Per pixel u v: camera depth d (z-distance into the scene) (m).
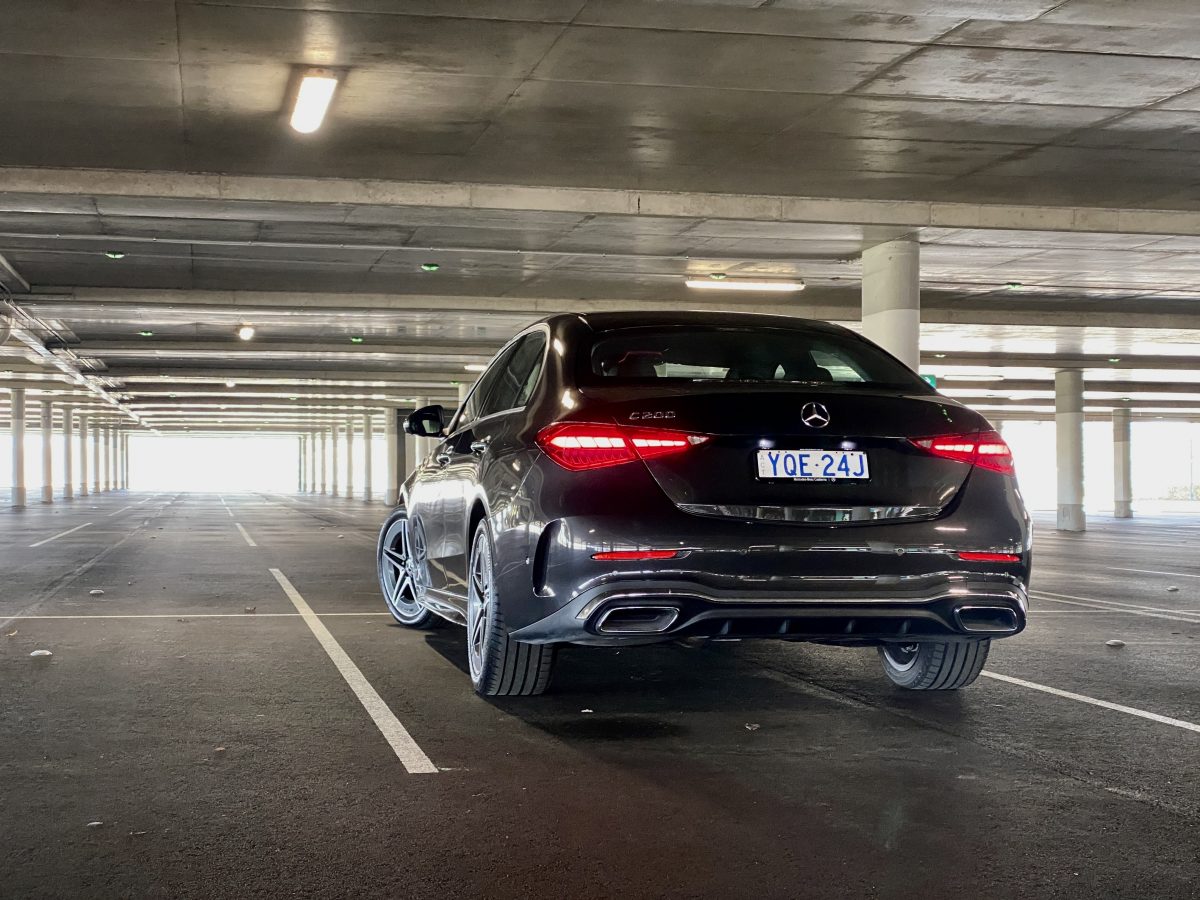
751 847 3.47
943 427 4.91
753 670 6.58
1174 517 52.44
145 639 7.76
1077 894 3.09
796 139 12.80
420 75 10.61
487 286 23.08
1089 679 6.43
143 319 26.97
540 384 5.25
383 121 12.02
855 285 22.34
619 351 5.27
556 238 17.64
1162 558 19.59
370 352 33.12
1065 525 36.06
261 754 4.57
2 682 6.14
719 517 4.63
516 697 5.70
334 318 26.62
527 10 9.12
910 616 4.77
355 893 3.07
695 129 12.37
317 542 20.53
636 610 4.62
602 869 3.27
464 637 7.88
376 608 9.71
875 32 9.64
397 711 5.39
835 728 5.07
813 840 3.54
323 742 4.78
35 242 18.25
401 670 6.52
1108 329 26.95
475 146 12.98
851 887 3.13
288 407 60.03
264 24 9.34
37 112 11.56
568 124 12.16
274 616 9.12
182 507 46.25
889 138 12.77
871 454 4.80
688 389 4.83
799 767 4.40
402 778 4.22
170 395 50.66
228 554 17.03
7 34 9.51
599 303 24.77
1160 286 22.20
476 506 5.69
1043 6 9.09
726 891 3.10
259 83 10.74
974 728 5.09
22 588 11.46
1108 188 15.09
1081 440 36.38
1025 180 14.66
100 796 3.99
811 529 4.69
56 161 13.48
